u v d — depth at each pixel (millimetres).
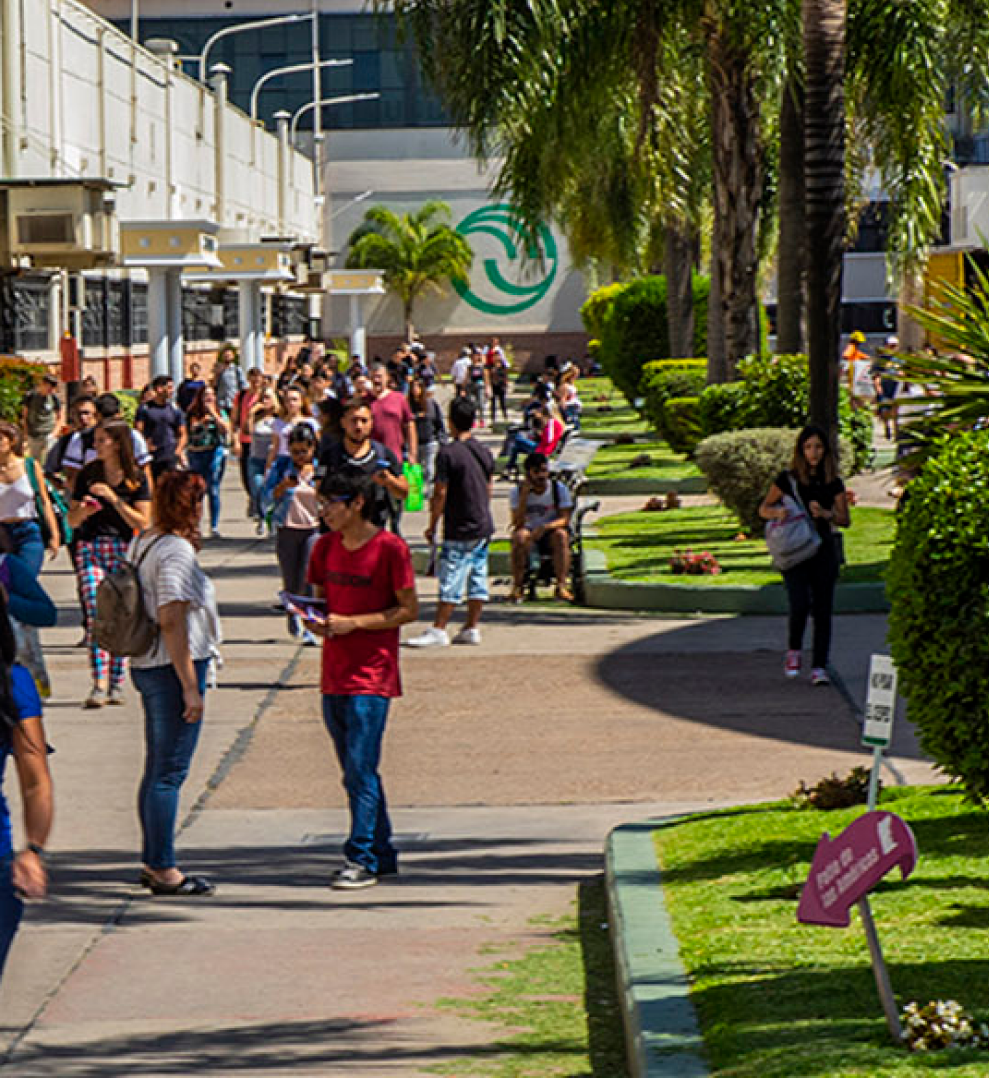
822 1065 14555
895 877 21312
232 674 39656
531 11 52219
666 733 32719
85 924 22125
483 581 42688
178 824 27312
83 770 30609
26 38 86062
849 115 68188
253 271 125062
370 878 23906
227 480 96188
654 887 21734
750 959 18109
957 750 21312
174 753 23422
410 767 30641
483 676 38719
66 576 56875
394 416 57094
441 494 42406
